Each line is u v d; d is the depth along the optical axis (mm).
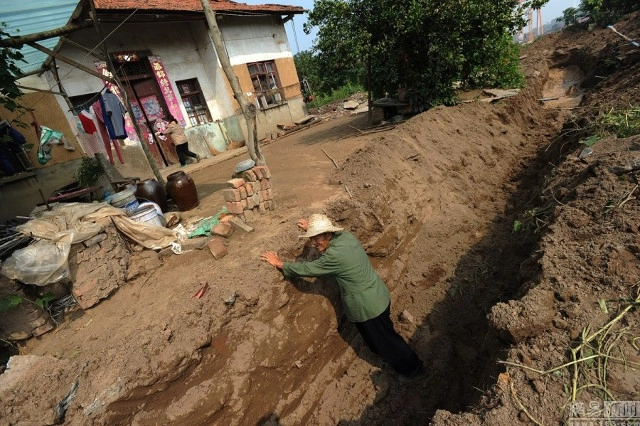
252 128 4133
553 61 16766
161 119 10328
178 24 10719
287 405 3412
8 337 2914
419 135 6664
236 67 11695
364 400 3699
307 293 3785
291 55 14234
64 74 8203
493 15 7891
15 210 6871
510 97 9062
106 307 3271
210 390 2871
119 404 2461
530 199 5488
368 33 7980
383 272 4719
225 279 3254
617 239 2801
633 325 2217
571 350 2191
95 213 3457
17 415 2303
